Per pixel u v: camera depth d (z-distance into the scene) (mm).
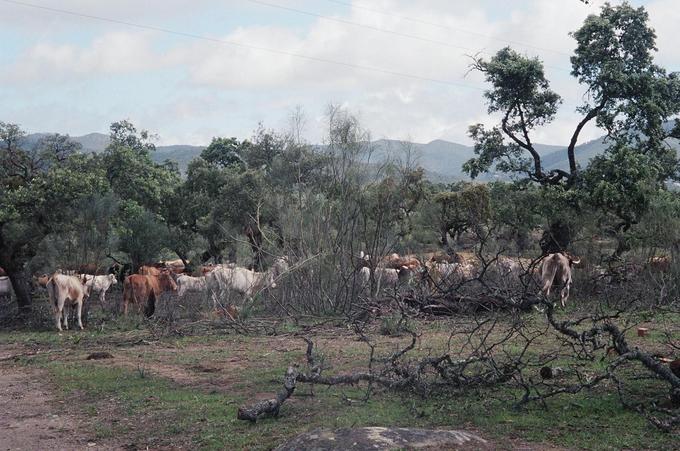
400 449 6562
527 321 14273
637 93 31750
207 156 63219
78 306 22375
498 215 31406
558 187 30125
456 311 18781
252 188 37719
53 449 8391
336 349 14477
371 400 9570
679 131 33031
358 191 23078
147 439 8539
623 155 28891
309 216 22938
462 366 9867
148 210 38938
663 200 26781
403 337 15969
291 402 9766
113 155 38469
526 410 8766
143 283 23531
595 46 32156
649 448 7203
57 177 25812
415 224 28922
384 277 23047
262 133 40562
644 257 23469
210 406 9852
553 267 20516
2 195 25781
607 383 9984
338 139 23719
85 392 11438
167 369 13289
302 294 21609
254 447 7773
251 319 20281
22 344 18719
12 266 25812
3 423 9727
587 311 19328
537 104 33781
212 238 40625
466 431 7922
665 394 9258
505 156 34844
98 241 26281
